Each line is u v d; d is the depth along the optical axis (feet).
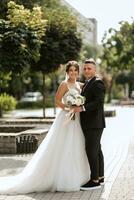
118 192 34.24
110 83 267.18
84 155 35.50
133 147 59.98
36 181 34.60
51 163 34.81
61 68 95.04
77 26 86.48
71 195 33.60
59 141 35.01
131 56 134.21
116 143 64.39
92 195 33.47
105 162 47.73
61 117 35.27
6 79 94.02
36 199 32.55
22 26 57.93
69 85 35.88
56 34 83.87
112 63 139.33
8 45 56.85
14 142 53.42
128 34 132.77
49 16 84.33
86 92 35.50
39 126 65.92
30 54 57.88
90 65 36.06
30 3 87.97
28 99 241.76
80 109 34.96
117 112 152.87
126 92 293.02
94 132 35.06
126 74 280.92
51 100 216.33
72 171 34.96
